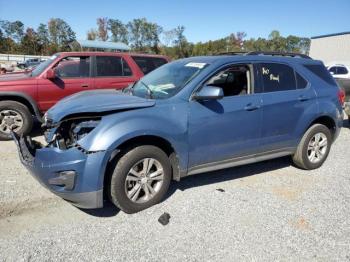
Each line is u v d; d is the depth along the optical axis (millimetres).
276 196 4297
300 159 5133
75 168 3312
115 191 3557
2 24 81500
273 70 4691
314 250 3191
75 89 7066
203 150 4062
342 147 6758
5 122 6410
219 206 3969
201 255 3059
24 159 3635
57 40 80688
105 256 2996
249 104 4328
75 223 3527
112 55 7578
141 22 77250
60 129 3662
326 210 3961
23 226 3447
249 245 3232
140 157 3615
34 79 6637
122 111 3588
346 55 34844
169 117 3742
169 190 4352
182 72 4332
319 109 5055
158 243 3215
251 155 4570
